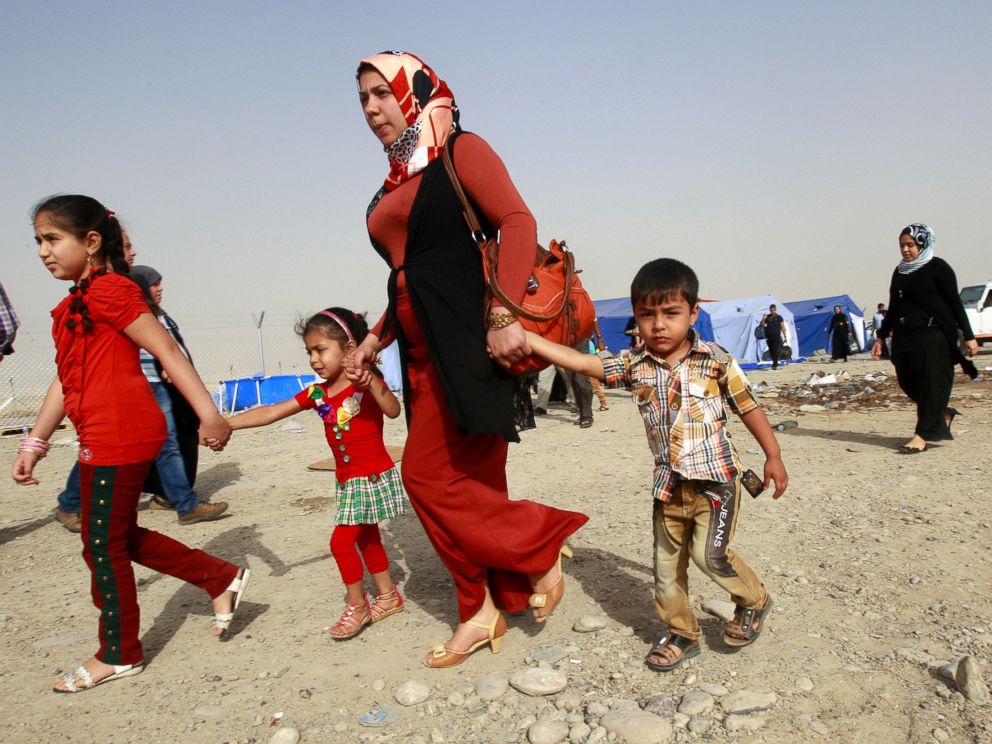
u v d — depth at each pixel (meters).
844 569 3.87
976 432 7.46
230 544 5.18
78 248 3.09
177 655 3.38
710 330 25.89
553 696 2.76
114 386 3.02
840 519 4.74
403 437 9.71
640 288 2.70
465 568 3.01
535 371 2.84
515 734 2.55
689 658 2.95
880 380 12.70
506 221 2.76
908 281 6.69
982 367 14.98
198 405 3.06
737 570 2.82
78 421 3.05
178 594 4.21
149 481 5.76
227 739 2.65
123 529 3.10
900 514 4.78
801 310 31.56
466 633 3.09
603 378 2.88
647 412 2.83
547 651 3.10
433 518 2.98
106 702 2.97
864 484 5.62
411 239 2.93
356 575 3.44
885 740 2.38
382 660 3.19
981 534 4.30
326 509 6.08
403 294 2.95
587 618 3.34
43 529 5.89
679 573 2.90
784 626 3.23
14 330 5.37
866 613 3.32
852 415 9.52
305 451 9.17
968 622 3.17
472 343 2.75
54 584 4.55
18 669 3.33
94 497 3.02
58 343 3.09
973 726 2.40
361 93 3.00
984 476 5.62
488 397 2.76
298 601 3.97
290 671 3.15
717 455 2.72
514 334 2.66
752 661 2.92
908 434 7.77
